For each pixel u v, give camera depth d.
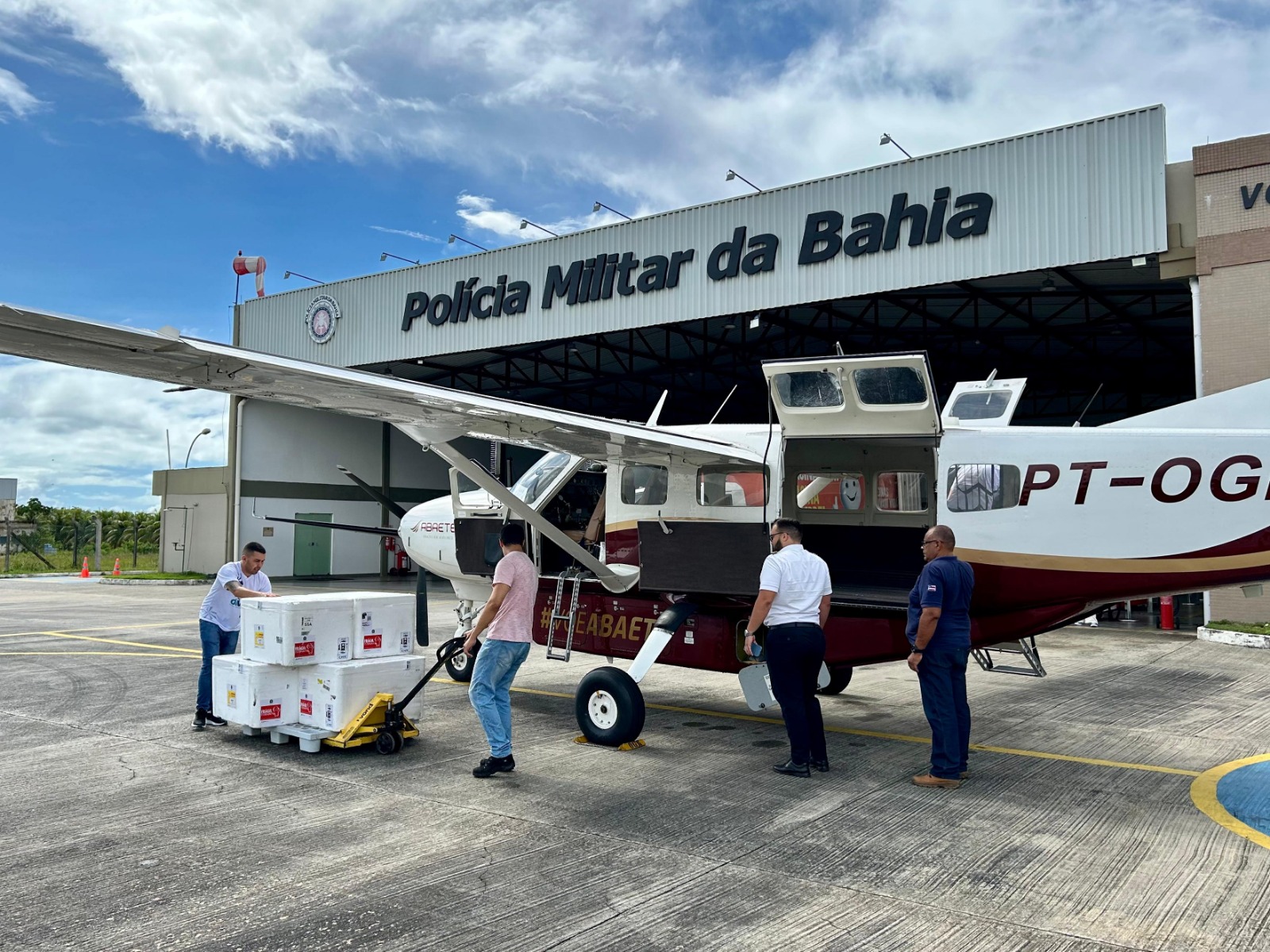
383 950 3.19
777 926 3.40
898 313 19.06
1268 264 12.05
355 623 6.20
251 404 25.48
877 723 7.20
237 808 4.79
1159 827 4.60
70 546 38.88
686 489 7.24
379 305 21.11
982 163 13.74
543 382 27.12
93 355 4.54
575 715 6.99
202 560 27.30
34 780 5.32
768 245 15.58
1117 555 6.33
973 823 4.64
